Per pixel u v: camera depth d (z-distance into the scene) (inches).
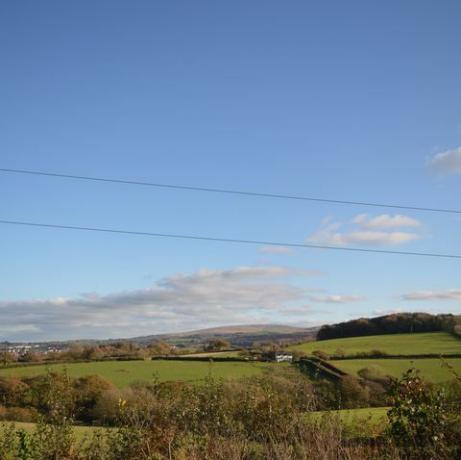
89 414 700.0
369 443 351.9
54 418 470.0
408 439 347.6
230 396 461.4
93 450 439.8
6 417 564.1
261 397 436.1
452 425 343.9
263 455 348.8
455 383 372.5
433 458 325.1
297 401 433.1
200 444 387.5
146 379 1553.9
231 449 355.3
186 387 492.7
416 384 361.7
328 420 370.0
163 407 456.1
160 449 402.0
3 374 993.5
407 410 350.3
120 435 433.4
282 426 380.5
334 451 326.3
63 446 443.5
